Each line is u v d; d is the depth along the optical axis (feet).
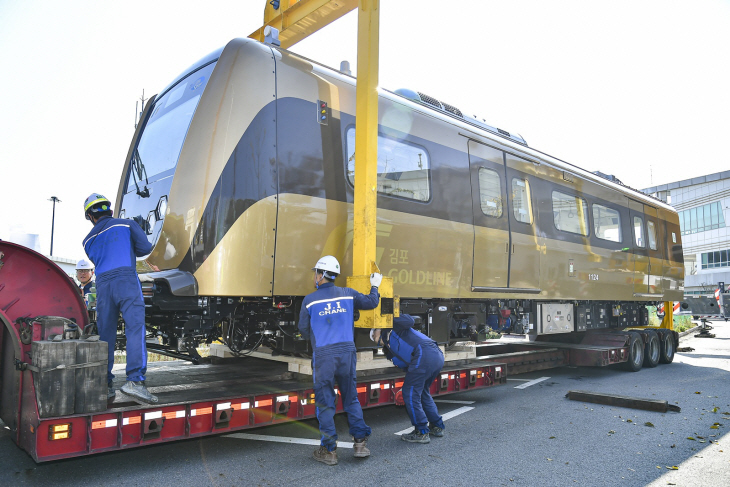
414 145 20.88
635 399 21.49
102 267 13.61
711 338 59.57
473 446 15.92
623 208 36.60
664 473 13.80
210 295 15.15
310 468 13.62
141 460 14.05
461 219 22.52
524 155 27.22
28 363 12.05
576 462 14.56
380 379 18.02
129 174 19.77
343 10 19.44
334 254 17.75
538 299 27.68
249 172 15.75
